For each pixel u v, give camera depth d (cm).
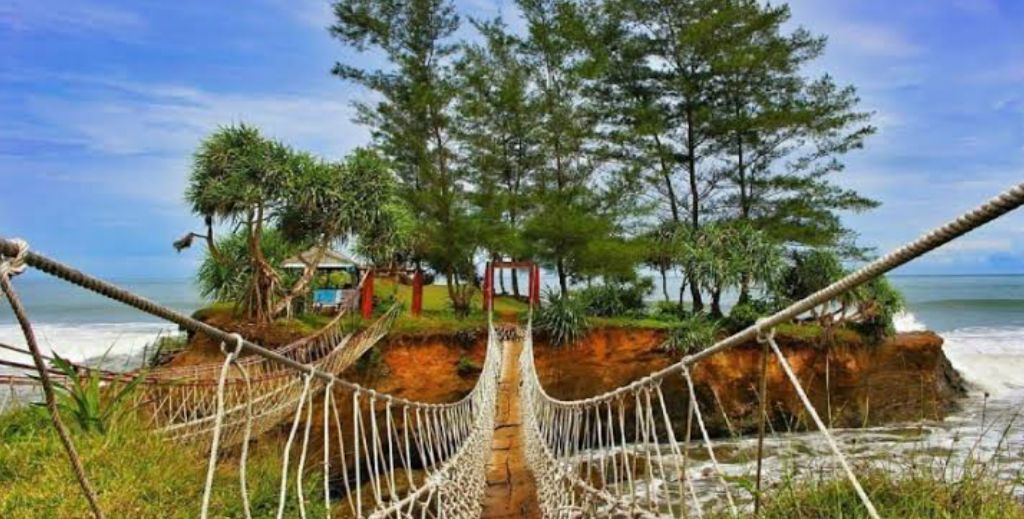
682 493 278
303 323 1628
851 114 2458
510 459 872
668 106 2577
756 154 2572
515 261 2462
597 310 2173
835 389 1736
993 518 330
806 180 2462
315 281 2078
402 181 2520
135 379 675
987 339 3189
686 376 269
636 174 2452
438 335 1727
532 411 875
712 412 1750
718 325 1898
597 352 1855
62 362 648
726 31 2423
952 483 372
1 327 3597
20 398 694
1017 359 2355
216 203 1566
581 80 2498
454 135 2522
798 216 2434
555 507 596
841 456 174
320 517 514
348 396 1342
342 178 1705
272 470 601
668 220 2486
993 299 5972
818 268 2023
